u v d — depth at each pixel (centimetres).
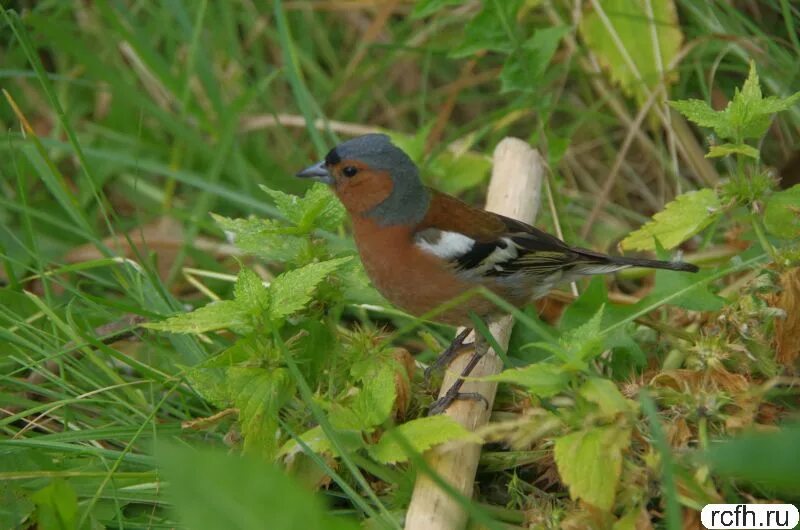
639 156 1309
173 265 1212
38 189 1345
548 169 1123
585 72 1304
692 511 700
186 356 908
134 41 1334
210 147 1362
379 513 750
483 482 823
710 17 1176
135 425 857
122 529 730
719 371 762
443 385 884
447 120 1425
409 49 1321
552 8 1307
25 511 758
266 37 1492
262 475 565
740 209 1052
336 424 748
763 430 732
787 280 805
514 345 944
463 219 905
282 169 1362
